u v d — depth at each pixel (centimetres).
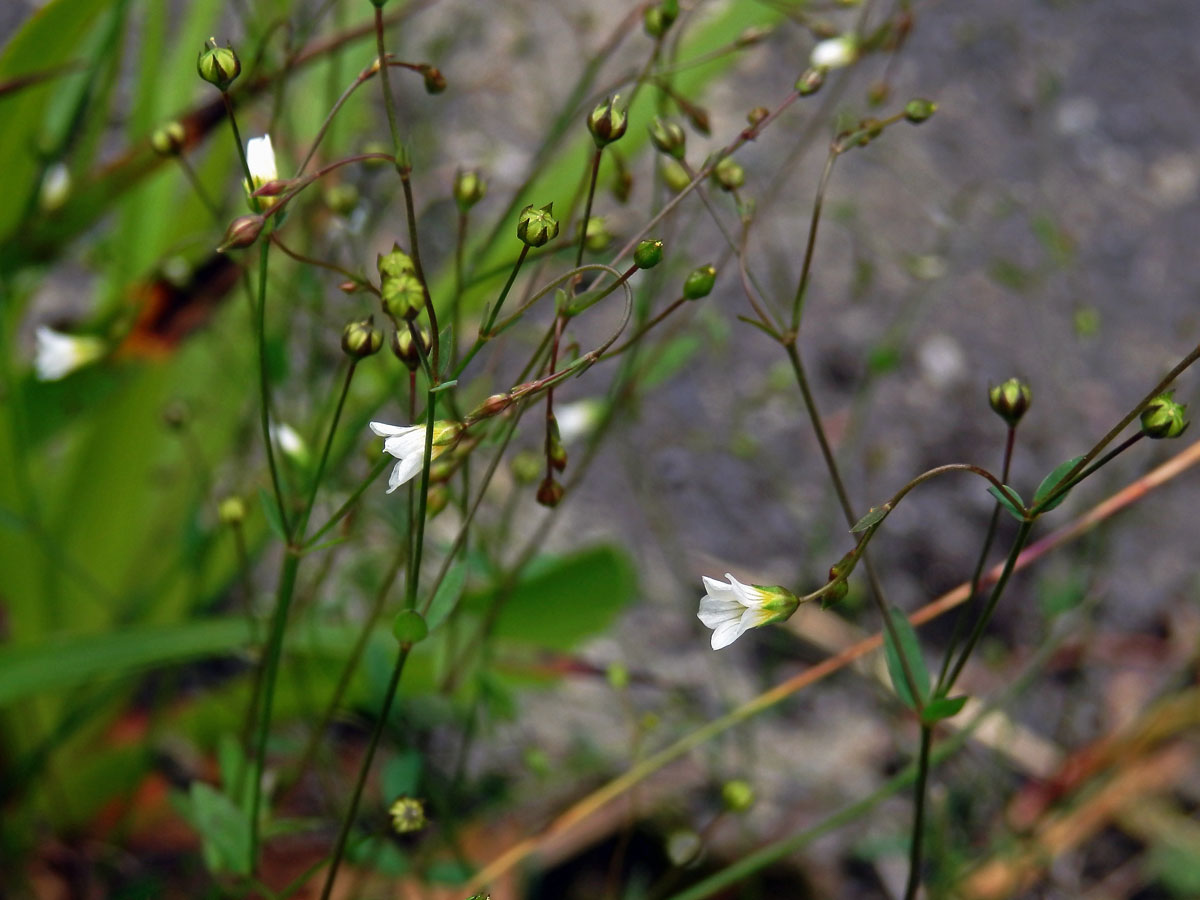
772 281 34
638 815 24
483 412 15
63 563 22
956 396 33
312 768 23
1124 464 32
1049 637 23
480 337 15
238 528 19
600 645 27
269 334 22
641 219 33
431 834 22
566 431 23
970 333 35
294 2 24
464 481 18
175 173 24
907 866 24
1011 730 24
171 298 22
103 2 21
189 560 21
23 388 22
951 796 24
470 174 17
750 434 32
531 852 22
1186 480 32
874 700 27
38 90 21
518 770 24
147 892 19
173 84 25
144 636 20
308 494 17
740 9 23
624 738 25
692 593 28
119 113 32
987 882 24
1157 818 25
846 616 27
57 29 21
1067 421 33
